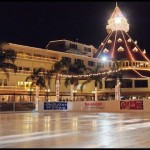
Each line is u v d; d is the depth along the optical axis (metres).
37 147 11.61
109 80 79.81
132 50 110.12
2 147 11.63
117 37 116.06
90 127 20.69
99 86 86.69
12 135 15.81
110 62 95.62
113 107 47.47
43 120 28.33
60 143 12.71
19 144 12.46
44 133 16.83
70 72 69.00
